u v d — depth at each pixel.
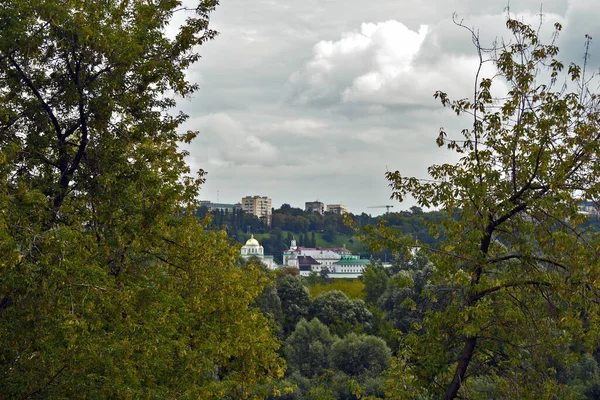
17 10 15.03
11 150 14.42
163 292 18.08
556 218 14.18
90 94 16.42
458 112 15.88
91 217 16.77
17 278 12.17
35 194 13.77
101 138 16.89
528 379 14.96
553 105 14.33
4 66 15.73
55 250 12.88
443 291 15.95
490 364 16.03
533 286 14.63
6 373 12.95
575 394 14.94
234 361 24.86
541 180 15.14
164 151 18.20
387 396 15.76
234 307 23.06
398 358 15.96
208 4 17.69
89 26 15.41
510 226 15.43
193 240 21.38
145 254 19.11
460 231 15.30
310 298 89.19
